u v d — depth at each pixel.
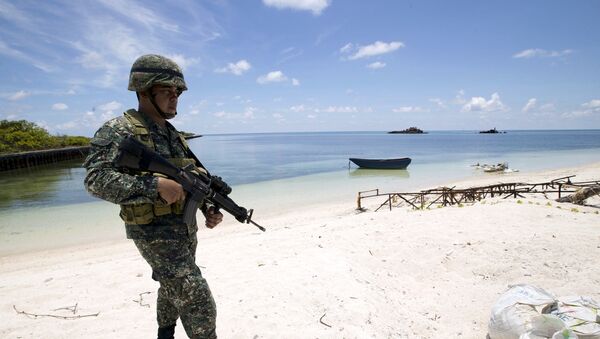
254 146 115.50
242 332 3.67
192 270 2.49
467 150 70.88
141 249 2.41
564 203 11.70
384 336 3.63
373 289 4.77
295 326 3.79
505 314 3.25
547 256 5.44
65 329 4.07
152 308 4.61
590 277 4.75
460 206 10.20
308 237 8.20
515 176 27.34
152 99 2.41
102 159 2.11
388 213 10.17
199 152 80.25
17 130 58.69
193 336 2.48
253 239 8.84
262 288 4.84
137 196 2.10
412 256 6.06
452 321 4.00
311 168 40.78
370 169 37.97
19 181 34.28
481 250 5.87
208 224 2.82
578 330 2.81
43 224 16.00
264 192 23.88
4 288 5.93
